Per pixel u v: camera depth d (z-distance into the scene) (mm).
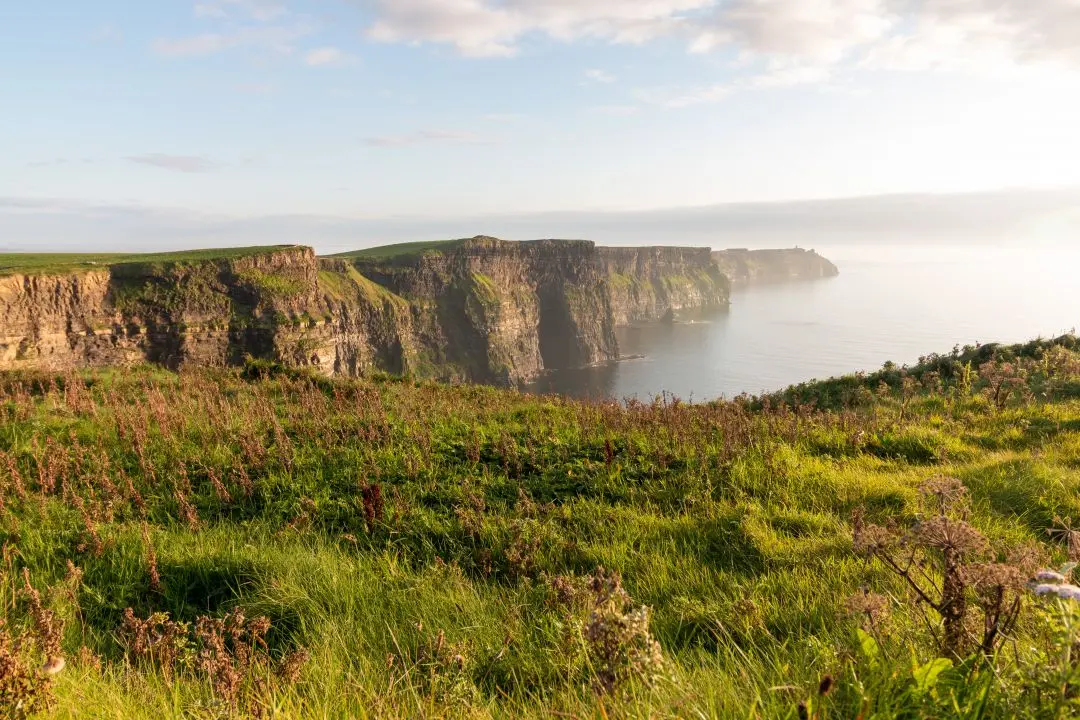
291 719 3615
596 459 9914
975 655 2646
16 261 122625
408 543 7527
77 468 9250
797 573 6027
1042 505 7555
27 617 5293
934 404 14406
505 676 4680
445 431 11195
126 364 19297
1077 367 15758
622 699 3098
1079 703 2256
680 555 6875
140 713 3945
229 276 128375
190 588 6508
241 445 10102
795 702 2846
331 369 142875
